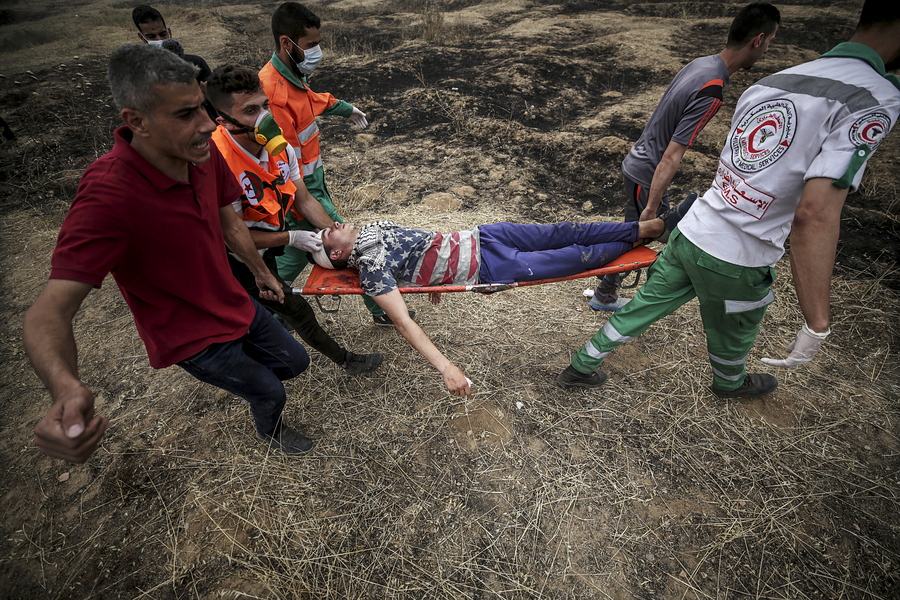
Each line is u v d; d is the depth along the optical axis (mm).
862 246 4062
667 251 2453
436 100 6961
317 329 2807
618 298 3555
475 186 5188
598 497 2410
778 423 2717
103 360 3334
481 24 10906
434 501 2422
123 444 2742
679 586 2092
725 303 2332
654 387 2959
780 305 3512
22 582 2195
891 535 2223
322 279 2826
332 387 3041
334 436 2744
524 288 3832
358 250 2650
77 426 1267
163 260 1781
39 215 5137
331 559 2217
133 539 2318
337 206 4809
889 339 3213
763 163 1968
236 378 2166
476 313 3578
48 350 1396
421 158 5777
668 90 2984
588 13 11297
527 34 9664
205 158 1730
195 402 2963
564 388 2963
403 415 2848
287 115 2922
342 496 2457
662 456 2576
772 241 2094
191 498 2465
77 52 10344
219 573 2186
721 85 2736
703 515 2318
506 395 2939
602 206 4758
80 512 2441
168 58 1511
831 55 1848
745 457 2553
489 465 2572
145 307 1875
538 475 2516
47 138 6699
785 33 9086
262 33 11602
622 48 8477
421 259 2828
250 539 2297
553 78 7508
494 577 2143
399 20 12000
